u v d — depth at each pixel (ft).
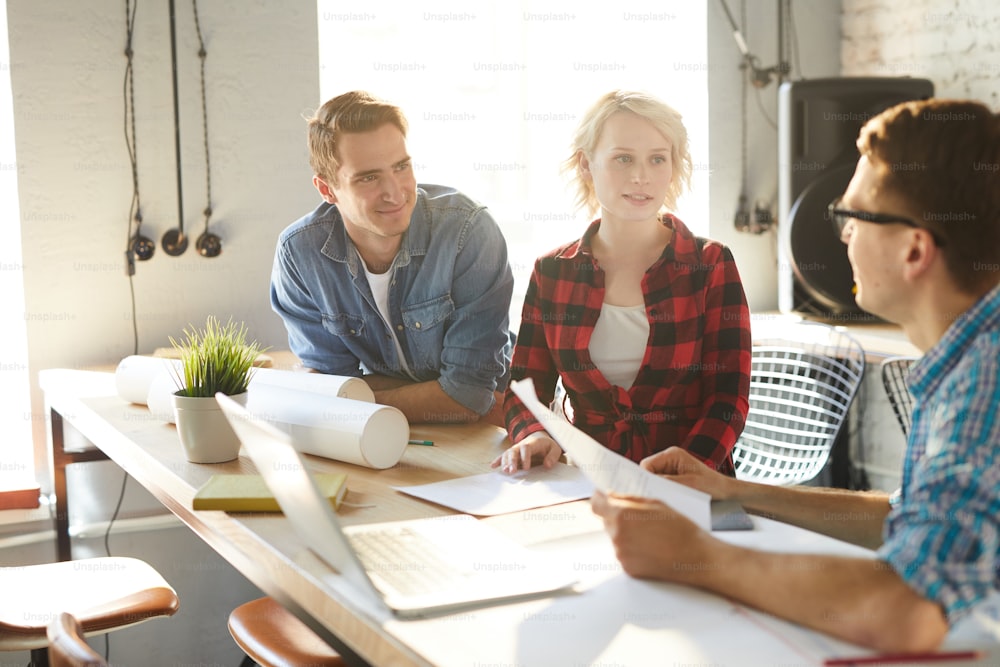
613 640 3.25
